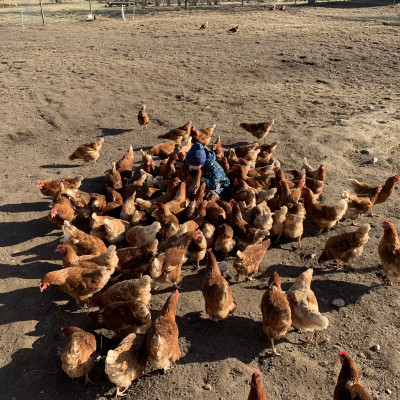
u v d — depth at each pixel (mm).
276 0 16281
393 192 3584
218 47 8711
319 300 2449
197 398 1892
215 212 2922
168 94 6191
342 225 3170
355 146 4414
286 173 3873
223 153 3863
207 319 2336
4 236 3059
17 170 4066
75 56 8203
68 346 1864
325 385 1947
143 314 2039
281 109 5508
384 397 1872
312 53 8031
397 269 2414
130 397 1909
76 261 2434
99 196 3156
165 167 3621
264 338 2217
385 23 10469
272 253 2881
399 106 5473
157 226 2699
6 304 2426
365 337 2188
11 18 13094
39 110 5617
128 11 14297
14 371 2027
